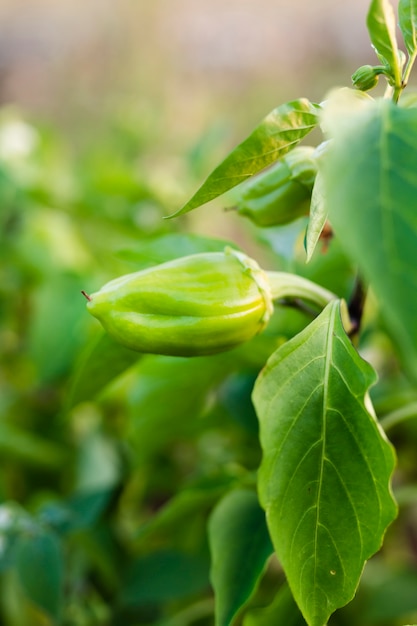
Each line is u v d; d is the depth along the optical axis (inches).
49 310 24.4
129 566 21.7
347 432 14.4
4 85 94.4
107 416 25.9
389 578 23.0
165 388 20.0
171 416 20.7
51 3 103.9
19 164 31.5
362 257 11.0
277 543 14.5
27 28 101.0
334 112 12.0
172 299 14.7
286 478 14.6
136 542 21.7
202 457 26.0
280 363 14.6
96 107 85.6
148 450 21.7
